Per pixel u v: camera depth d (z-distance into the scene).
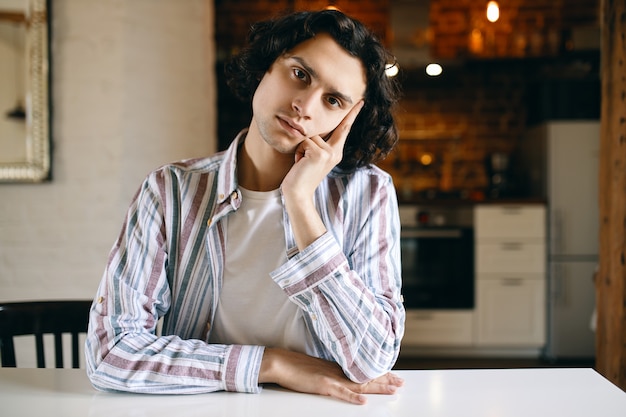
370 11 4.82
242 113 4.71
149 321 1.06
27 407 0.91
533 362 4.12
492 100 4.88
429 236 4.23
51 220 2.91
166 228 1.10
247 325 1.10
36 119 2.83
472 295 4.23
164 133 3.03
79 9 2.88
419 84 4.76
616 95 1.94
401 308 1.08
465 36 4.83
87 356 1.00
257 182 1.12
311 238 0.99
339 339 0.97
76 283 2.92
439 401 0.93
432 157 4.90
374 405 0.91
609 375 1.98
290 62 1.00
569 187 4.11
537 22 4.81
